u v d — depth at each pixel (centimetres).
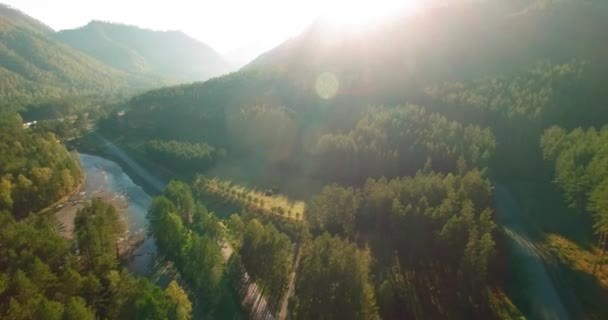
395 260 8656
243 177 15075
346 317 6172
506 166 12669
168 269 9056
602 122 13150
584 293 7300
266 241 8031
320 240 7638
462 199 8975
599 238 8794
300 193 13400
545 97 13950
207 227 9406
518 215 10425
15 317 5216
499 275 7894
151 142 17538
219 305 7488
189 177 15438
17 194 11106
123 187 14750
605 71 15150
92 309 6259
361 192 11150
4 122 16462
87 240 7844
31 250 6981
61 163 13750
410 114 15238
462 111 15475
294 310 7156
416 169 12781
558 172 10656
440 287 7706
